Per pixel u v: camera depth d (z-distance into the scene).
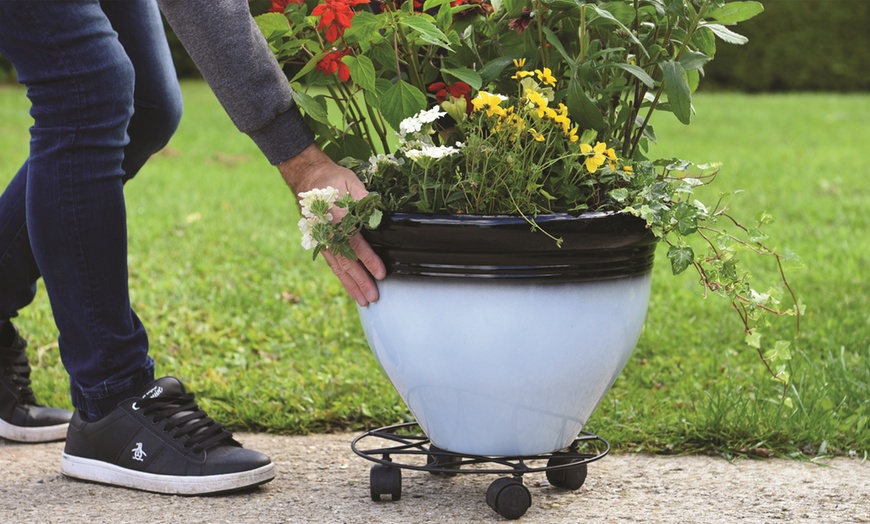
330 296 2.99
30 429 1.88
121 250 1.56
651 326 2.60
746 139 7.13
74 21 1.45
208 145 6.55
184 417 1.61
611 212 1.38
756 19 12.22
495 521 1.45
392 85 1.50
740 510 1.50
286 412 1.99
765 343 2.43
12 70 10.91
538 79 1.50
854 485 1.62
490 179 1.40
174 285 3.05
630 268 1.44
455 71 1.45
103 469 1.62
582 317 1.40
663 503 1.53
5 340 1.87
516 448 1.48
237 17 1.43
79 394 1.64
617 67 1.50
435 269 1.39
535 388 1.42
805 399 1.95
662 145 6.70
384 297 1.46
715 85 12.52
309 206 1.41
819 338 2.45
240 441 1.89
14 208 1.79
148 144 1.87
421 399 1.49
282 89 1.47
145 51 1.76
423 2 1.67
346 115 1.63
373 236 1.42
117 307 1.58
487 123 1.43
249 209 4.36
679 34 1.61
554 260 1.37
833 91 12.35
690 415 1.91
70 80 1.46
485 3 1.56
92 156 1.50
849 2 12.05
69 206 1.51
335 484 1.64
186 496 1.57
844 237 3.75
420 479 1.67
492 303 1.38
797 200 4.53
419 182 1.40
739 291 1.50
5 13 1.42
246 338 2.60
